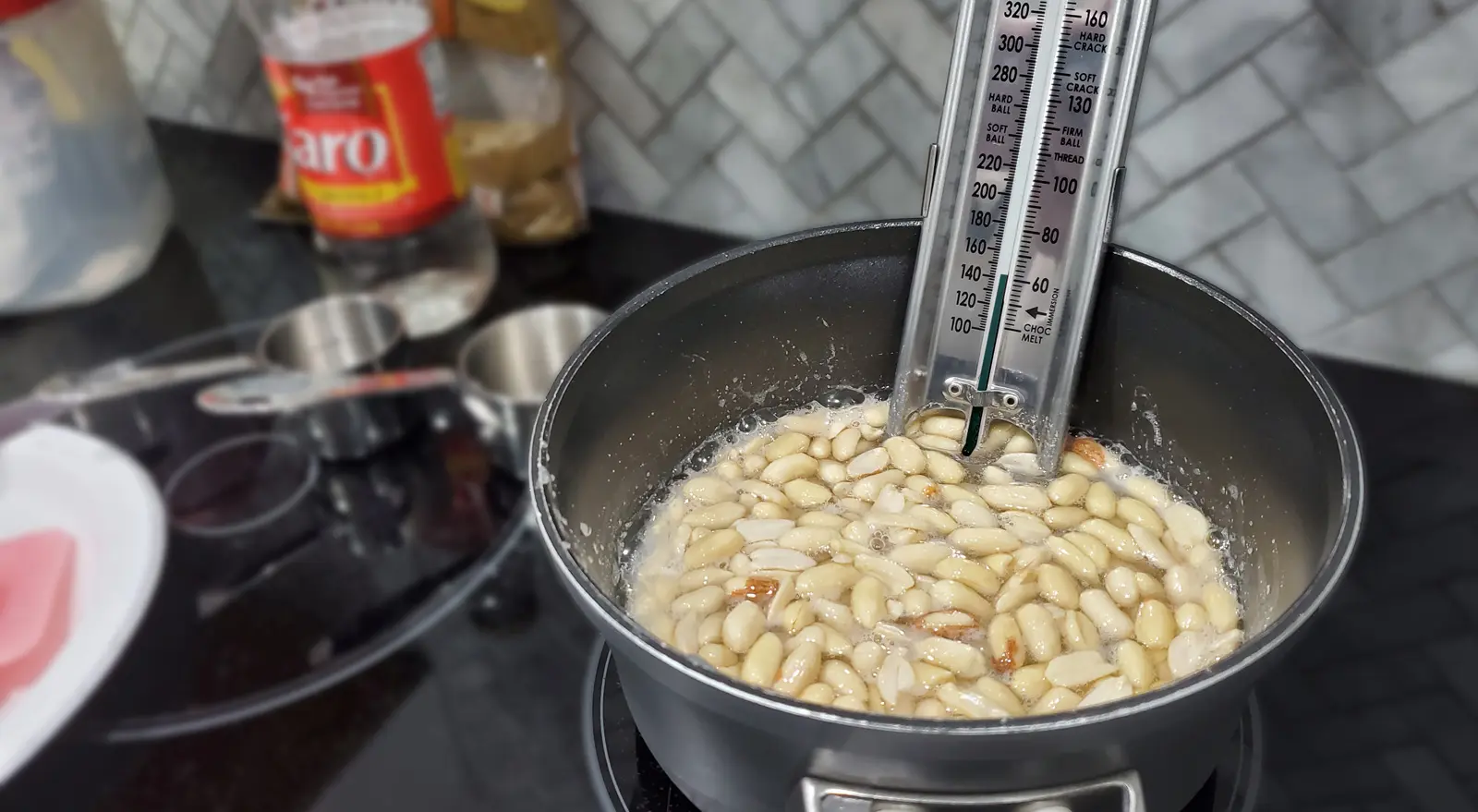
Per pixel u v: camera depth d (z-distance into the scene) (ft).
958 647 0.99
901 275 1.19
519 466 1.44
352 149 1.50
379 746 1.13
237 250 1.91
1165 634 1.01
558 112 1.70
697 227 1.85
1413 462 1.43
